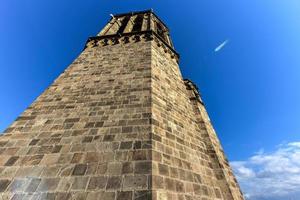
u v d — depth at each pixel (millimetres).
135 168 6473
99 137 7844
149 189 5797
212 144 11562
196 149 9930
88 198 5730
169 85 13133
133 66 12867
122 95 10219
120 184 6008
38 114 9406
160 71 13461
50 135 8172
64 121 8875
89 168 6617
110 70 12727
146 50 14797
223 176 9625
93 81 11711
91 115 9086
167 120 9609
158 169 6633
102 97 10242
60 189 6039
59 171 6613
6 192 6074
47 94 10805
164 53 17000
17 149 7605
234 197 9500
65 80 12047
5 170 6773
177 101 12336
